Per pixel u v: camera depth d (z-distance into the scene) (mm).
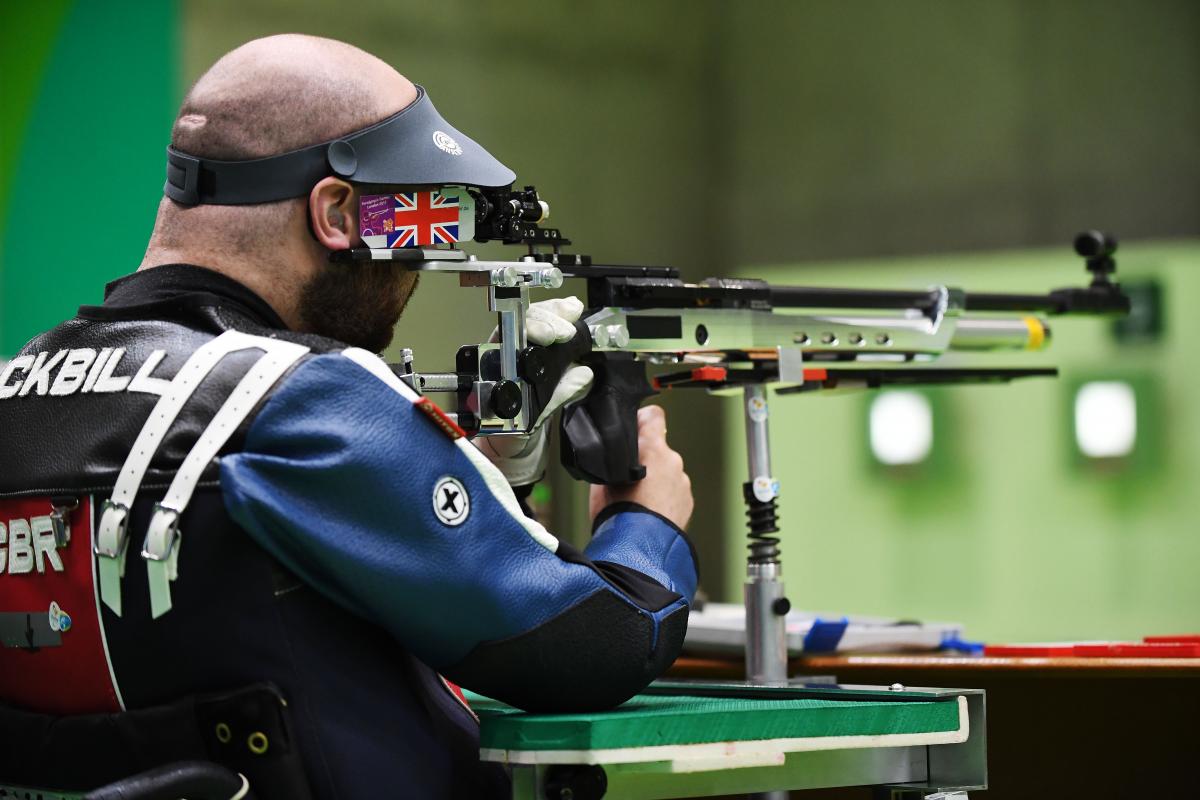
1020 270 14617
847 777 4121
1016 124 14633
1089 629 13562
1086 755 5613
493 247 10969
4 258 13062
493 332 4363
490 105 15148
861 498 15188
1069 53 14273
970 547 14352
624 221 16312
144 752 3588
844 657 5938
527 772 3562
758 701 4109
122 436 3590
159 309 3812
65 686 3742
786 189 16547
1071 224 14250
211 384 3543
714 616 6789
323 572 3506
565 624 3723
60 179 13016
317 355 3520
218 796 3375
